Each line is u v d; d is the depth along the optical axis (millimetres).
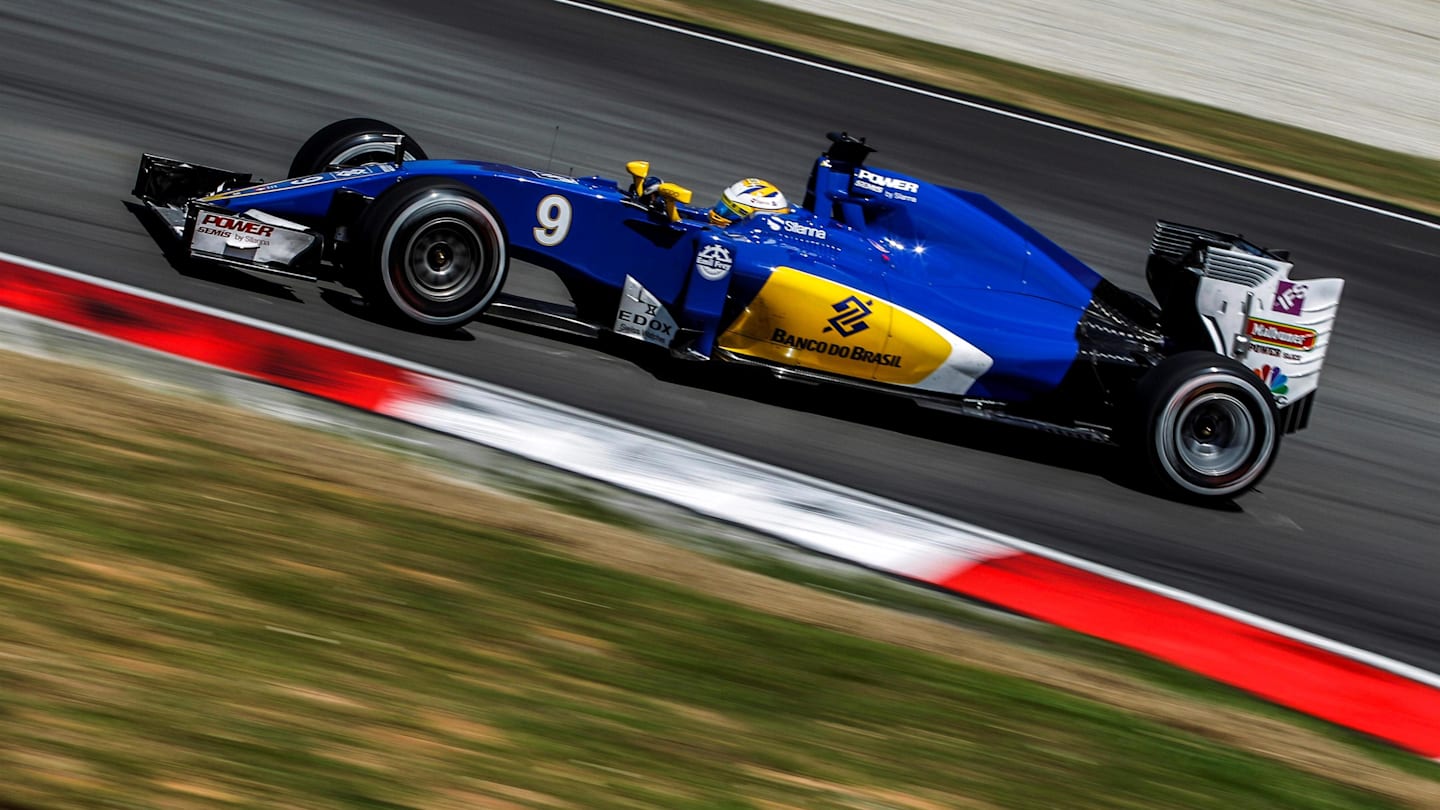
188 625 14508
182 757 12438
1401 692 21234
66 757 12055
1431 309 42906
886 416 28078
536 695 14961
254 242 23953
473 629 16000
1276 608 23266
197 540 16328
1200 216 45625
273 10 42594
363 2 45219
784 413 26453
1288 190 49875
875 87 49750
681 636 17156
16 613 13875
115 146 30844
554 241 25562
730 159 40656
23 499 16172
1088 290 28812
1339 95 64562
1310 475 30234
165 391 20359
